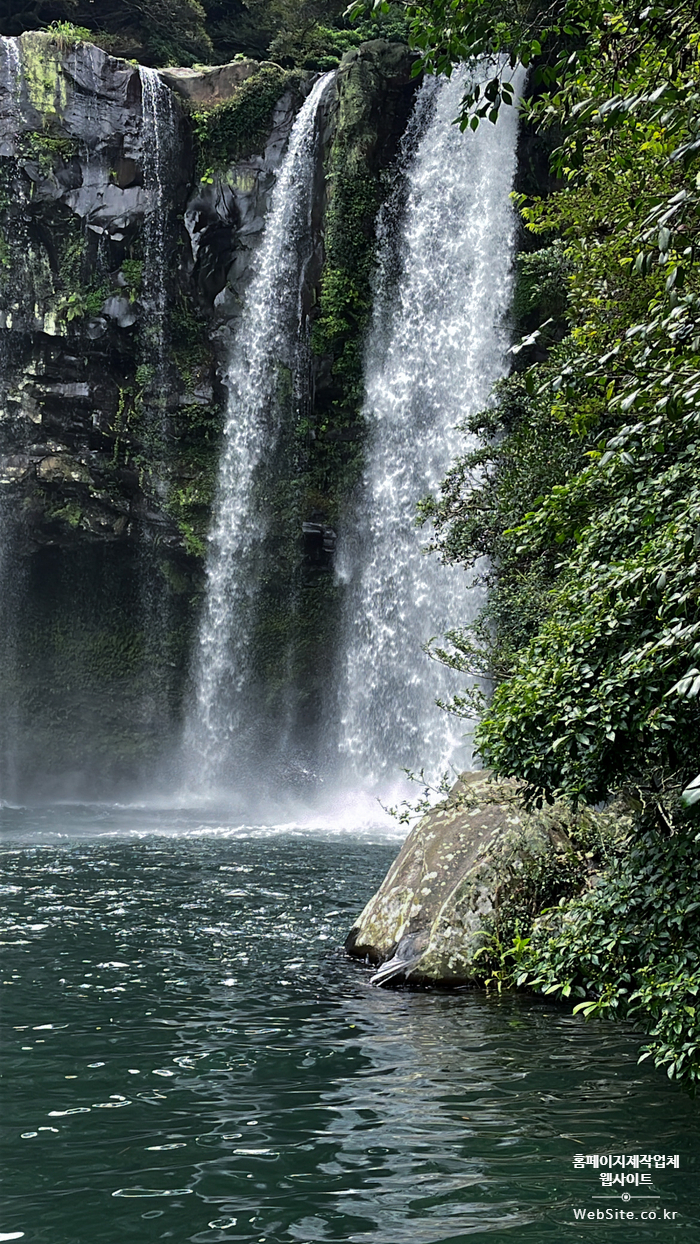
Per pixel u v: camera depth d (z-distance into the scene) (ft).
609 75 15.92
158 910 36.32
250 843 61.31
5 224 87.86
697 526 13.51
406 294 96.63
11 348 89.15
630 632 16.66
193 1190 13.46
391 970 26.27
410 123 96.37
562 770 16.90
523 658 18.66
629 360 14.64
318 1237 12.16
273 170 96.07
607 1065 19.16
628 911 18.56
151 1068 18.65
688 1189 13.61
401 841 65.21
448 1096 17.26
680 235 13.23
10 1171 14.05
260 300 96.37
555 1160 14.56
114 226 90.58
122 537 94.89
